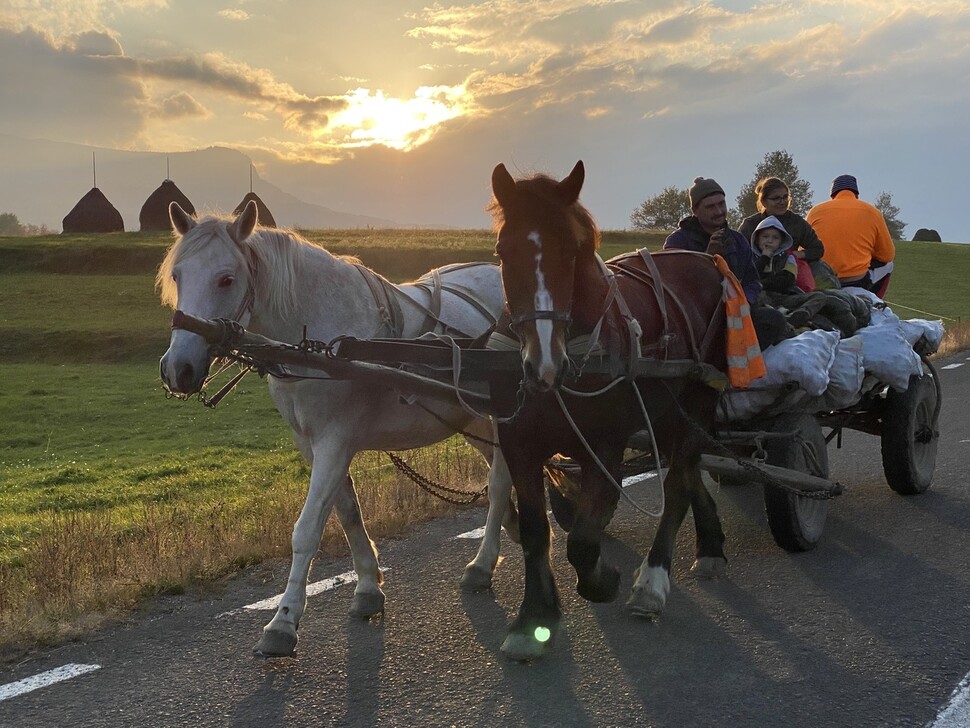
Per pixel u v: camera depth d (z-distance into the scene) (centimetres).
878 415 509
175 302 339
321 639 345
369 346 338
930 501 510
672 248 459
